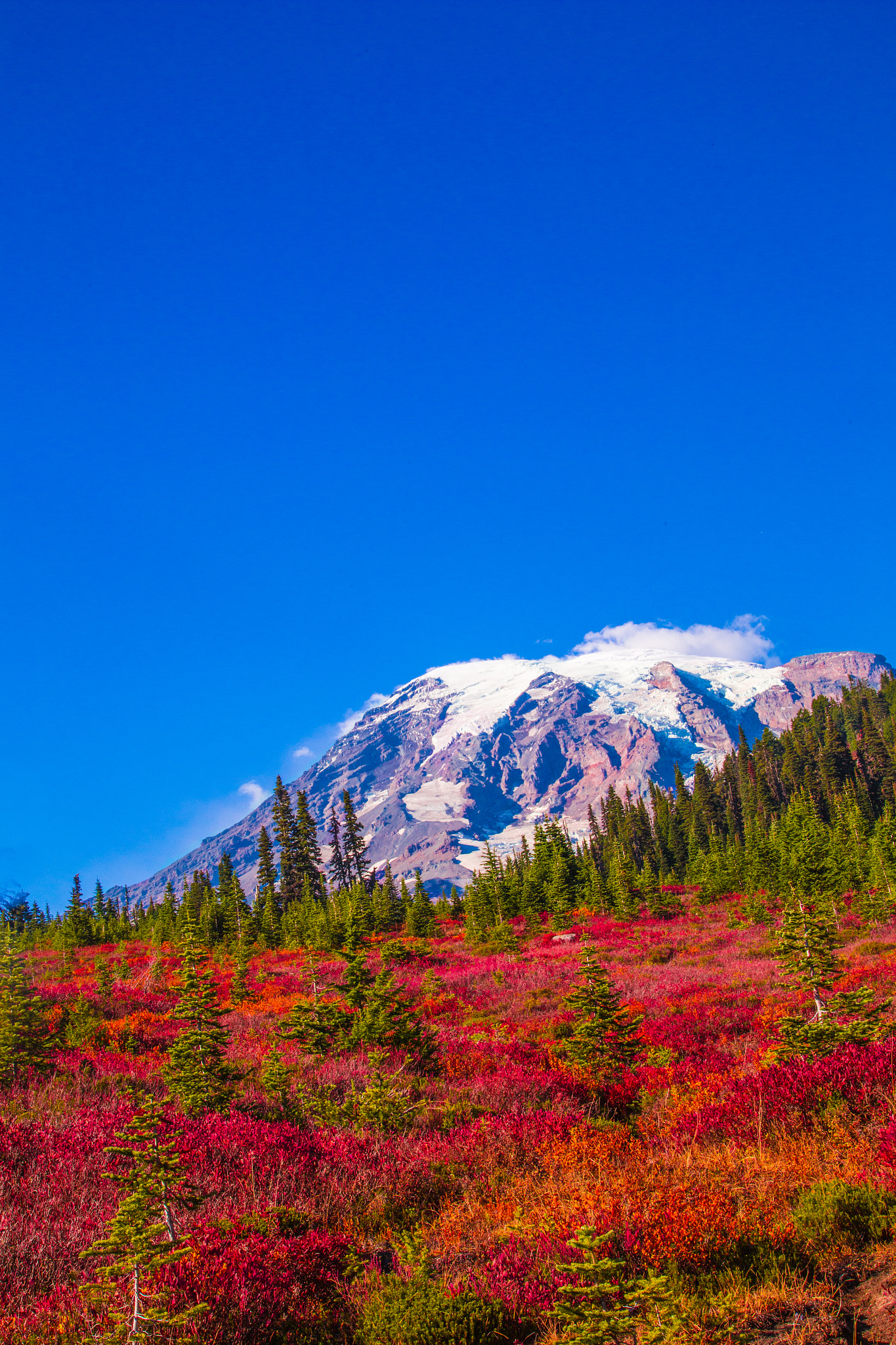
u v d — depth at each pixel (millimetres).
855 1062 10242
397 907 73188
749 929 43875
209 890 82750
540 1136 10469
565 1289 5297
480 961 40500
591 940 46625
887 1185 6742
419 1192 8922
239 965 36844
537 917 62562
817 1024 13180
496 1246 7145
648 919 56469
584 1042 16109
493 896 63812
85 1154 9875
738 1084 11352
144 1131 6832
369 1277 6656
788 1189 7332
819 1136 8625
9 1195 8594
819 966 14742
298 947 55344
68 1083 15805
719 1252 6266
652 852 111875
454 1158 10008
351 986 19047
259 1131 10367
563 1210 7496
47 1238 7328
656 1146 9906
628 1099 13695
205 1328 5613
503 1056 17719
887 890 44656
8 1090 15641
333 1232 7797
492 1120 11352
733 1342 4941
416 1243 7277
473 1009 25719
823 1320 5145
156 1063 18125
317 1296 6379
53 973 41500
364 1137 11062
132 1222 6145
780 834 66938
